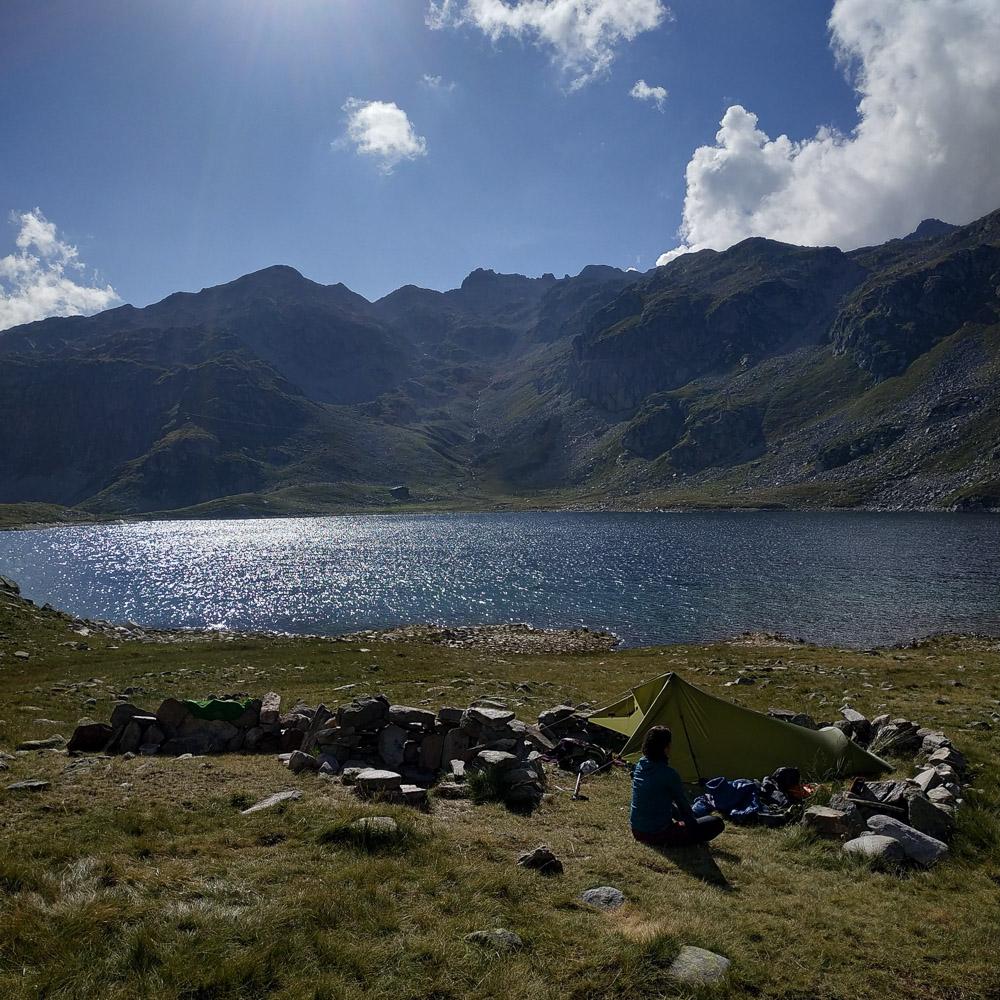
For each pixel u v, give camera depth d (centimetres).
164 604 8262
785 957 786
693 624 6319
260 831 1020
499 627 6231
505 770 1372
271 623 6931
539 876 950
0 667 3008
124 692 2558
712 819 1130
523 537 17862
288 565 12481
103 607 8106
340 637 5144
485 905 831
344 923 761
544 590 8638
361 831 998
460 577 10169
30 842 914
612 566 10938
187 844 958
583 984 691
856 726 1867
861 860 1086
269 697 1795
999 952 824
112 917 720
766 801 1396
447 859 961
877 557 11044
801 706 2542
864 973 768
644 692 1905
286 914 755
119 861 875
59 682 2711
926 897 972
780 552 12212
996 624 5903
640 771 1162
